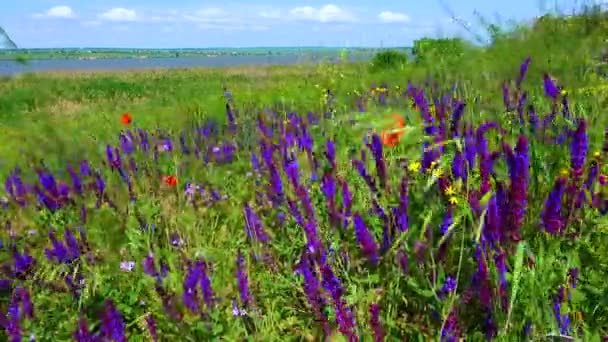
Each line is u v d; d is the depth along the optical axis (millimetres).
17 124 10852
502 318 1895
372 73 11586
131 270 2824
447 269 2275
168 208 3641
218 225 3537
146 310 2602
